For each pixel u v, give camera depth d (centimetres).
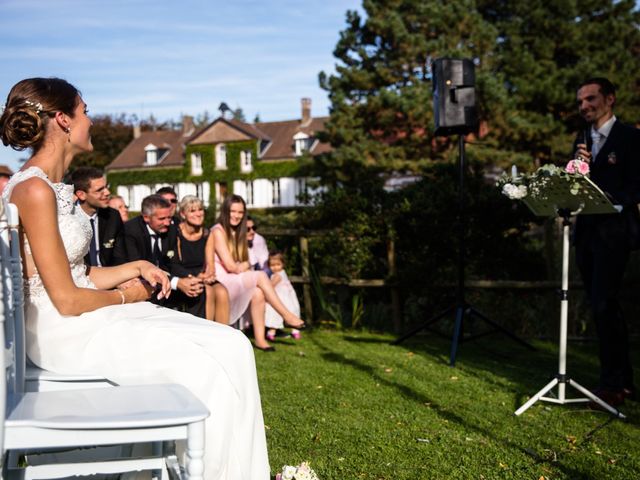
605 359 429
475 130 592
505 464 313
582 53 2173
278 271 699
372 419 385
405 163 1964
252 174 4478
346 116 2083
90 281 256
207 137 4644
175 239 555
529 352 608
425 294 716
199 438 168
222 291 560
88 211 482
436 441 346
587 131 450
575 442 347
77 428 161
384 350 612
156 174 4909
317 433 356
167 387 196
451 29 2069
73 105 240
